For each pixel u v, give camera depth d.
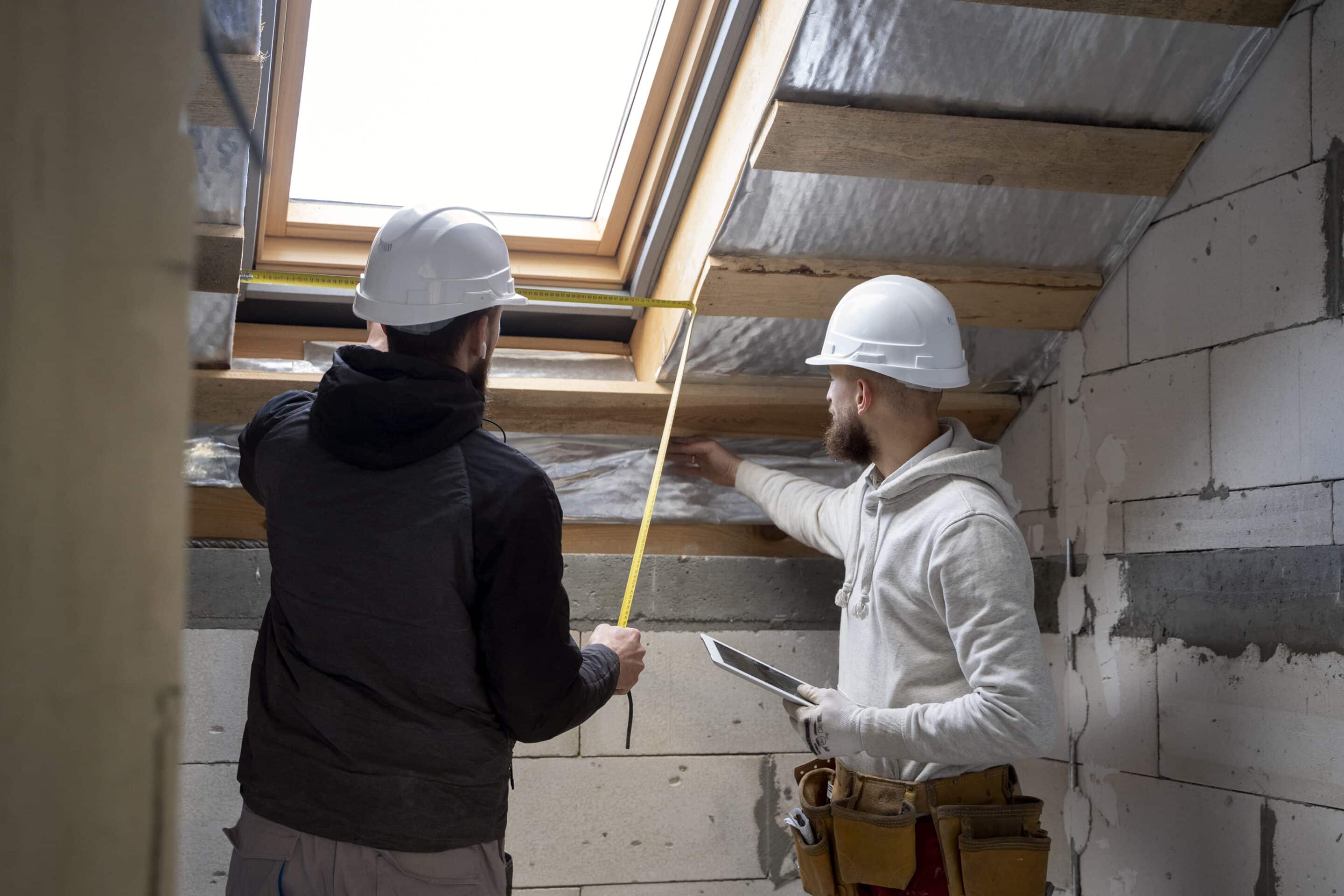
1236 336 1.93
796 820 1.85
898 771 1.74
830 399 1.93
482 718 1.32
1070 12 1.77
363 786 1.24
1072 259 2.24
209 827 2.13
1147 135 1.98
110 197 0.26
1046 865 1.66
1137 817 2.14
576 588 2.39
